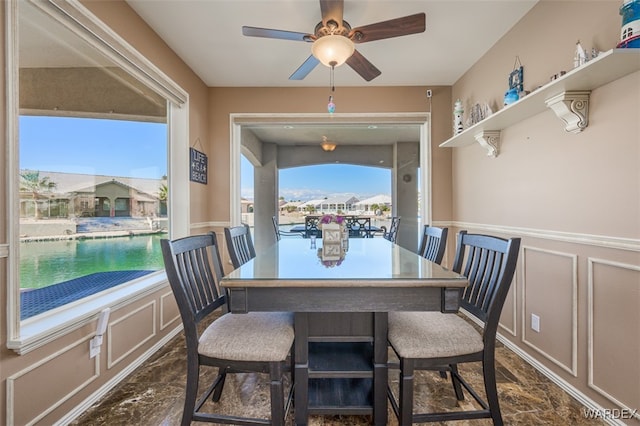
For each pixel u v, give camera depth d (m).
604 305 1.50
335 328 1.39
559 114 1.65
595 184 1.54
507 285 1.24
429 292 1.20
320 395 1.48
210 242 1.58
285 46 2.47
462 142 2.83
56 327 1.37
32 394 1.29
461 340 1.30
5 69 1.20
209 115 3.25
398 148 4.00
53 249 1.62
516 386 1.76
